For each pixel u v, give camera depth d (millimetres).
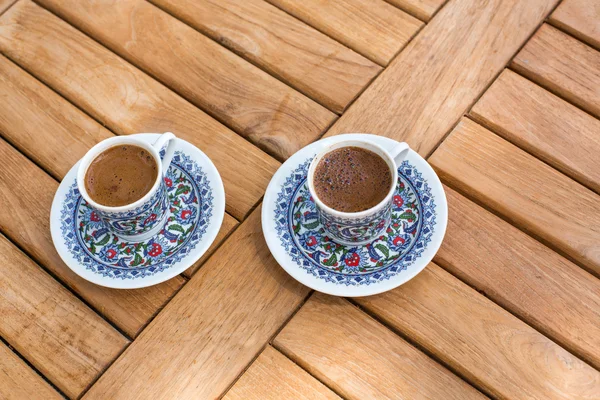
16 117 724
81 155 703
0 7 787
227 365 616
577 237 645
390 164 612
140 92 730
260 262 647
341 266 625
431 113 701
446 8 753
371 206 604
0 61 754
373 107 707
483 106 701
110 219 614
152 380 613
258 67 742
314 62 736
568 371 599
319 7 765
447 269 641
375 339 619
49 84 741
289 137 700
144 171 628
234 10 770
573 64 719
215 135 704
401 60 730
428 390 602
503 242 645
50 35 768
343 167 621
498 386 598
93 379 617
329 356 615
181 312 633
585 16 741
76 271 630
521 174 671
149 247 642
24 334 634
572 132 687
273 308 632
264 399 604
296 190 654
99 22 771
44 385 619
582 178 671
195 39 756
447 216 639
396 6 764
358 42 745
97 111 724
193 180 664
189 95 729
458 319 620
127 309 637
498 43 732
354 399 603
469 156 680
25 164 700
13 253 664
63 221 648
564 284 627
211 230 641
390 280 613
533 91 706
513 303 624
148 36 760
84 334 632
